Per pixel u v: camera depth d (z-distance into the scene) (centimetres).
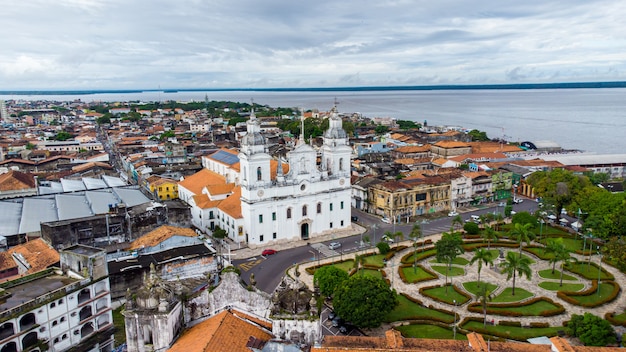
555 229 13850
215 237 12962
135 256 9838
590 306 9044
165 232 10606
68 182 16812
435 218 15650
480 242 12888
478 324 8506
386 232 12912
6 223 11869
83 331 7119
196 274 9619
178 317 5222
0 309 6206
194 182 16638
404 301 9494
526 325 8375
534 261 11531
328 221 14150
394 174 18875
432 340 6094
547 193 14550
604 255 10731
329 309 9188
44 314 6469
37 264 8675
